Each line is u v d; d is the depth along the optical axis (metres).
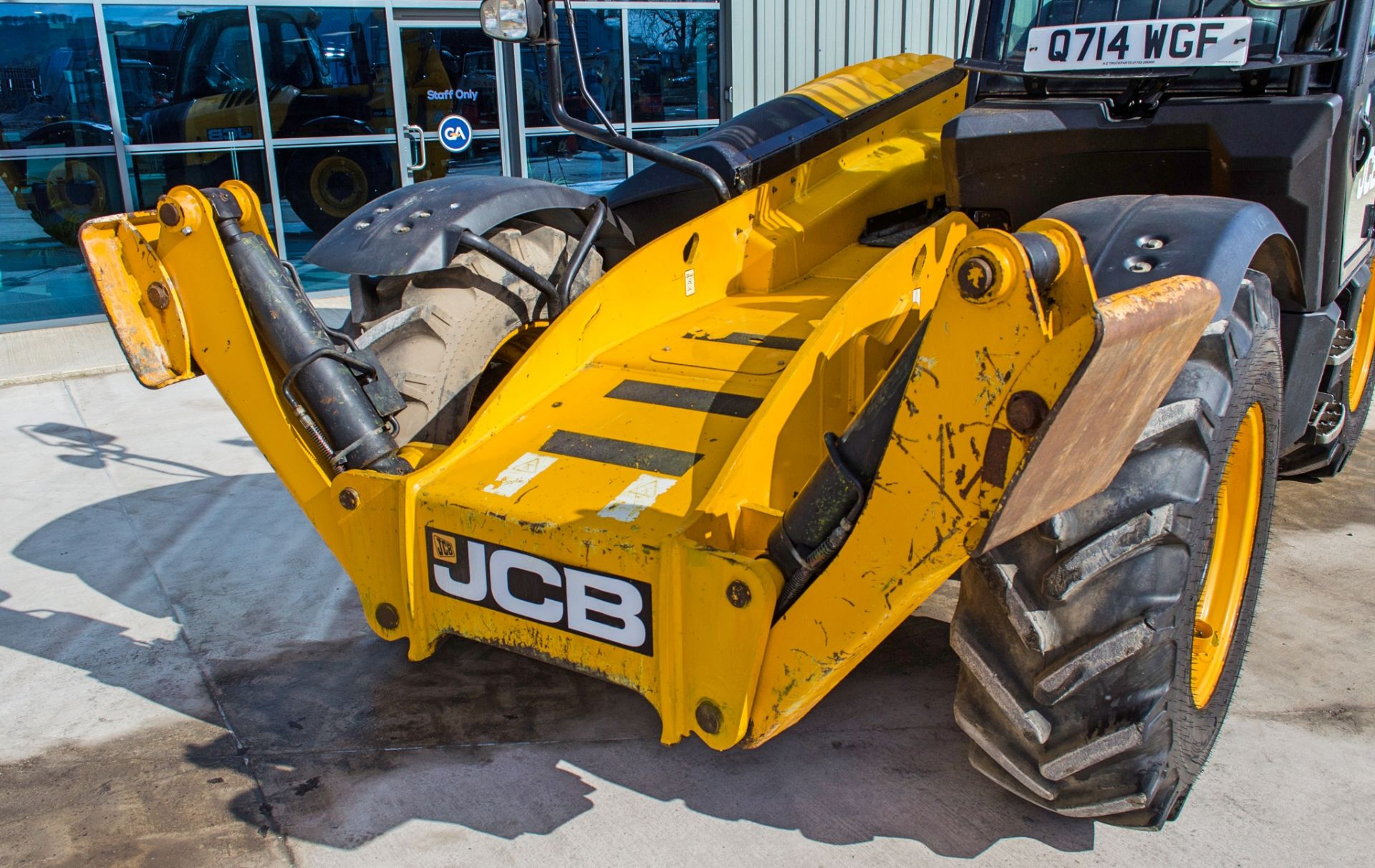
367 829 2.15
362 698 2.63
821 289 2.96
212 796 2.26
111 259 2.39
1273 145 2.14
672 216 3.24
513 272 2.69
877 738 2.41
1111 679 1.75
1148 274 1.70
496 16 2.47
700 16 8.93
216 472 4.30
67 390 5.57
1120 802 1.85
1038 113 2.35
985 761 2.01
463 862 2.05
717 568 1.85
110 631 2.99
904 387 1.73
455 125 8.22
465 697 2.62
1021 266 1.45
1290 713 2.47
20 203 6.89
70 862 2.06
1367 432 4.46
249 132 7.47
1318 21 2.12
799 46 9.36
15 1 6.60
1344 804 2.16
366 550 2.29
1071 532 1.70
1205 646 2.23
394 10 7.71
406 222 2.58
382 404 2.46
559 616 2.06
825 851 2.05
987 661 1.81
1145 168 2.32
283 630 2.98
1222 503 2.29
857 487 1.77
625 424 2.30
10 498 4.04
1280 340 2.20
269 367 2.43
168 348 2.46
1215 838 2.07
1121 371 1.46
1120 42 2.25
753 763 2.33
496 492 2.15
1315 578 3.12
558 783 2.28
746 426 2.22
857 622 1.82
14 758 2.40
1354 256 2.86
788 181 3.07
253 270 2.36
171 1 7.00
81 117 6.96
